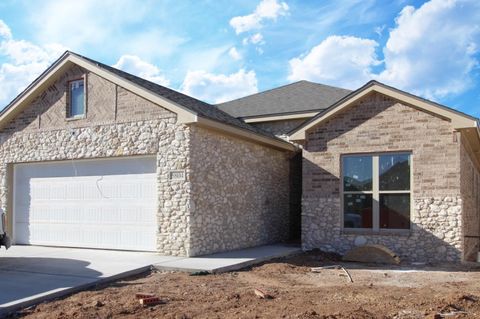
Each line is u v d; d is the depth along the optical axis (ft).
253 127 58.08
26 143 51.03
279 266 39.11
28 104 51.26
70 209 48.67
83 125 47.57
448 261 43.37
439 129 44.57
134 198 44.93
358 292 28.37
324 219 48.83
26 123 51.26
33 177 51.37
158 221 42.57
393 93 45.88
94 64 46.39
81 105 48.67
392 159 46.80
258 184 52.75
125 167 45.68
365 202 47.62
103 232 46.44
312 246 49.16
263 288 29.99
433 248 44.04
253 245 51.01
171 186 42.16
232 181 47.78
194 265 36.65
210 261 38.70
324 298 26.81
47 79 49.03
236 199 48.26
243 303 25.44
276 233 56.08
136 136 44.37
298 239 59.93
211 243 43.80
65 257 40.98
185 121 41.37
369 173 47.70
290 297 27.04
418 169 45.16
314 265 41.42
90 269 34.65
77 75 48.26
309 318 21.99
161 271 36.17
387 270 39.37
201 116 41.19
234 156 48.42
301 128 49.88
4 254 43.21
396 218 46.16
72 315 23.16
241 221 48.96
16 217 52.06
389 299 26.30
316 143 49.85
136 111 44.62
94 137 46.75
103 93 46.60
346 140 48.42
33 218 51.01
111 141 45.70
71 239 48.34
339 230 48.06
